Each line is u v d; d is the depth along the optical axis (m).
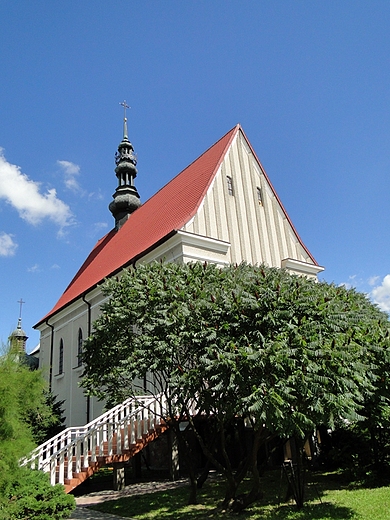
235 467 18.86
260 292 10.40
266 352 9.06
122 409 15.73
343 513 10.32
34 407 9.70
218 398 10.30
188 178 27.36
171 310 10.84
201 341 10.20
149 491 14.93
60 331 32.12
